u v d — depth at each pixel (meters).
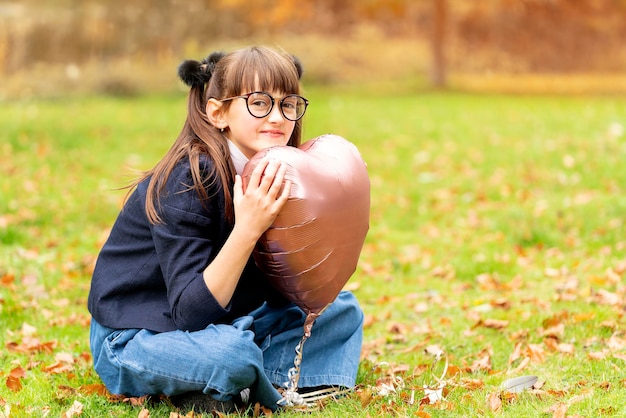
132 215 3.22
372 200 8.02
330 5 23.72
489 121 12.46
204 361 2.98
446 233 6.88
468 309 4.94
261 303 3.39
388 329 4.60
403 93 17.73
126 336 3.17
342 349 3.45
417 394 3.37
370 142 11.06
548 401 3.22
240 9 20.97
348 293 3.58
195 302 2.96
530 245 6.32
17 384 3.59
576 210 6.92
